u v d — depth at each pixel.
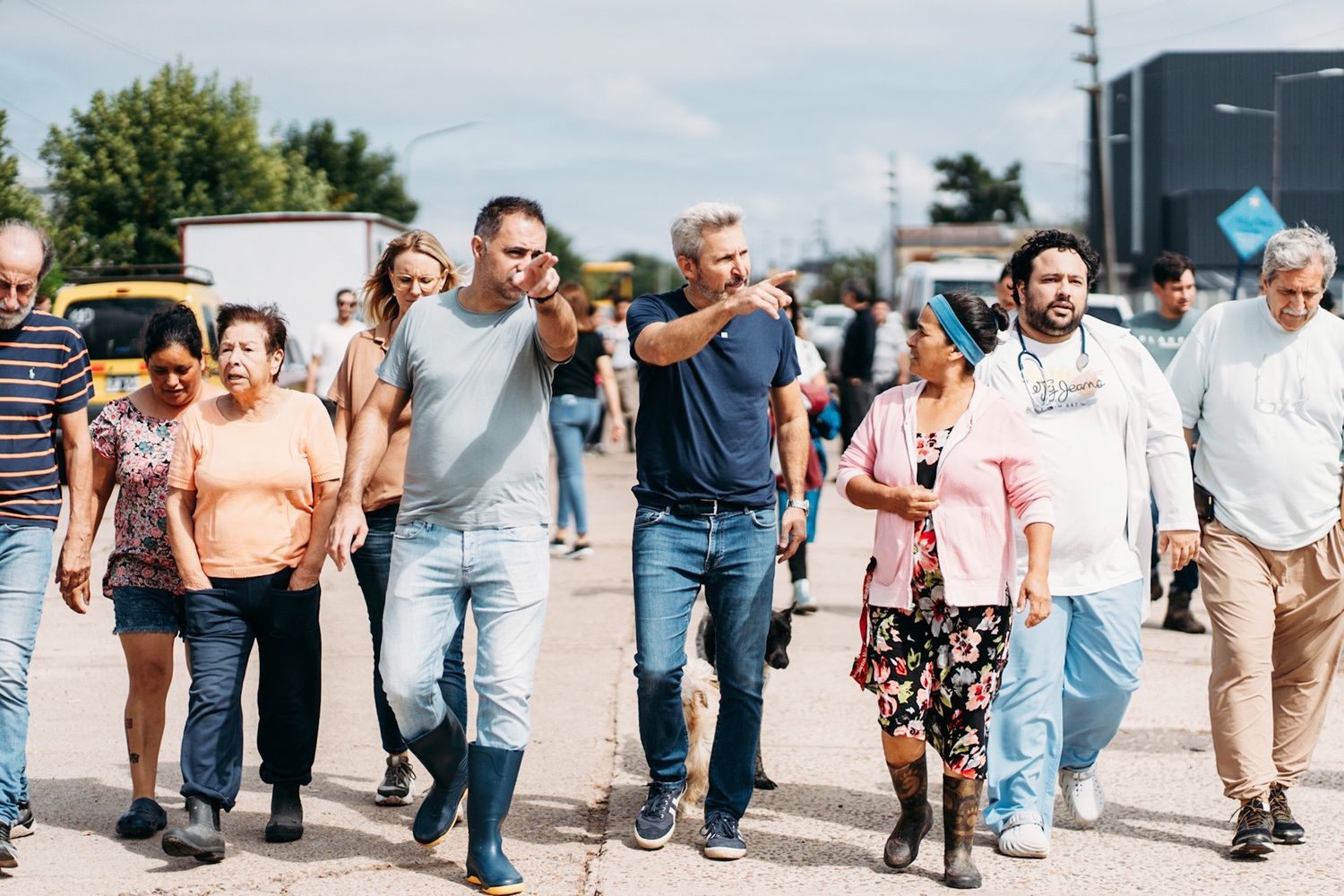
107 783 5.62
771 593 4.80
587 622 8.68
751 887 4.49
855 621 8.83
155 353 4.87
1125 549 4.90
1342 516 5.00
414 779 5.41
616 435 11.02
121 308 17.38
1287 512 4.97
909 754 4.59
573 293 11.04
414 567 4.45
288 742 4.92
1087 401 4.85
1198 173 57.53
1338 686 7.06
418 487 4.46
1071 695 4.96
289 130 60.28
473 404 4.41
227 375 4.76
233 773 4.74
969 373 4.62
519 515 4.46
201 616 4.77
